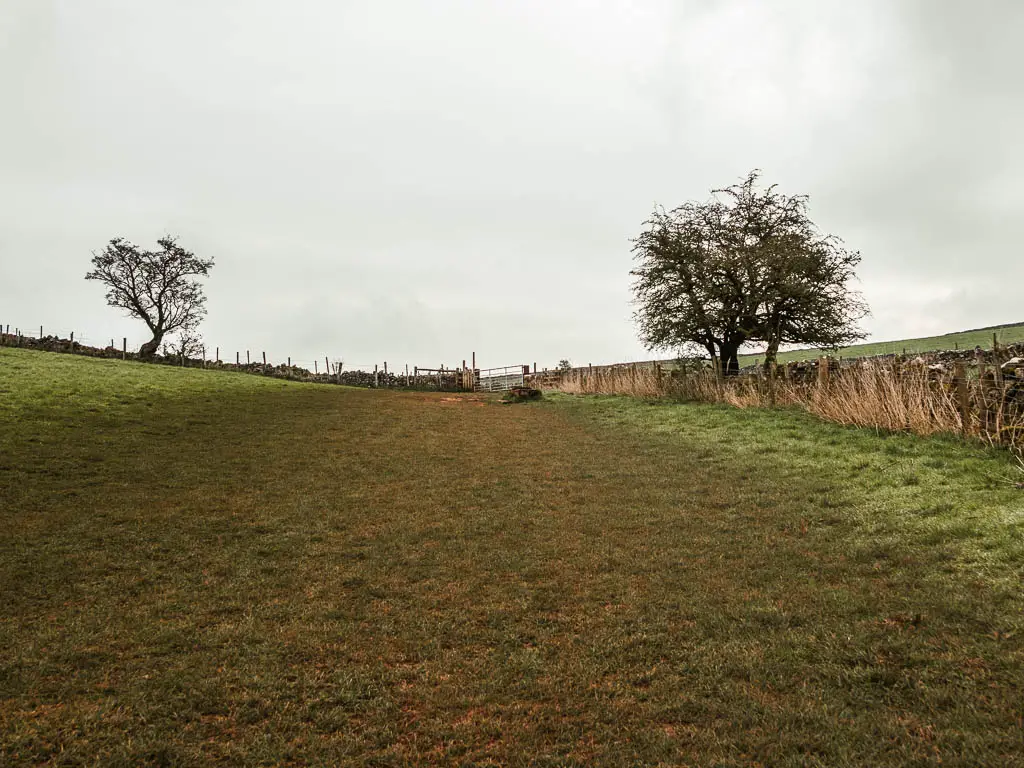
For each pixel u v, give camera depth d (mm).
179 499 9484
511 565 6742
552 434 16688
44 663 4574
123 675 4438
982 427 9719
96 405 17984
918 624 4715
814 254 23906
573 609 5551
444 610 5617
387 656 4762
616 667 4488
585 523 8258
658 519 8266
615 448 13961
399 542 7590
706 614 5234
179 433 15156
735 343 26891
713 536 7398
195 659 4688
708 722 3736
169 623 5336
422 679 4414
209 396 22641
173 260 48469
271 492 10078
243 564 6828
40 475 10391
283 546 7441
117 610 5590
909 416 11242
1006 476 7855
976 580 5348
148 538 7629
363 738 3727
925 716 3596
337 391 30141
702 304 25359
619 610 5469
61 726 3787
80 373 24453
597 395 28031
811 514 7883
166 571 6594
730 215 26250
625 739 3619
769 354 24203
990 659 4105
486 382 47781
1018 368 9242
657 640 4844
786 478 9781
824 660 4316
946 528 6582
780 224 25688
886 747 3355
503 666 4555
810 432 12742
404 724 3875
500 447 14633
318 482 10828
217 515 8711
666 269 26547
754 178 25844
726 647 4621
